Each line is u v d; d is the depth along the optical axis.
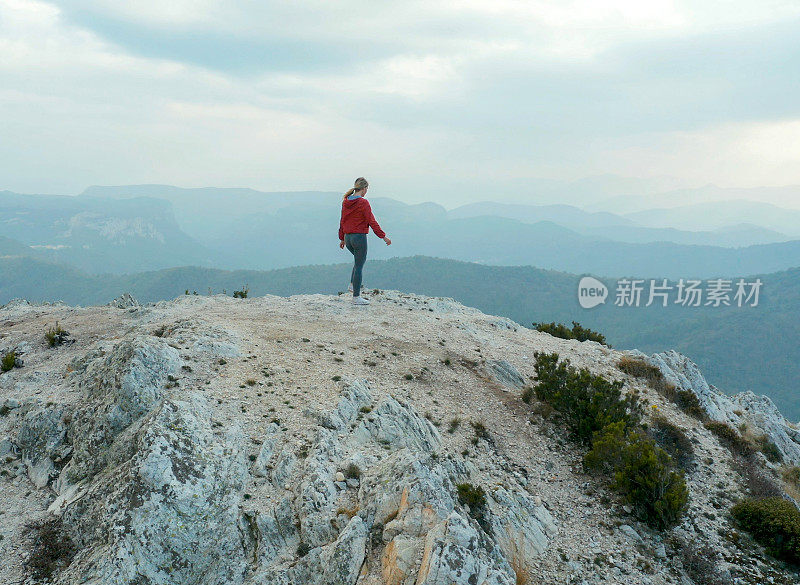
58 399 12.20
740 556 11.46
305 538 8.73
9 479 10.52
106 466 9.97
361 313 21.16
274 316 19.42
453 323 21.77
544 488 12.53
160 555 7.97
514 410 15.38
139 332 16.31
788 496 14.95
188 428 9.80
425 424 12.83
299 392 12.66
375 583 7.75
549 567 10.13
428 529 8.28
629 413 16.05
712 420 18.64
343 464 10.30
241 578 8.17
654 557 10.98
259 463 9.94
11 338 17.47
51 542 8.70
